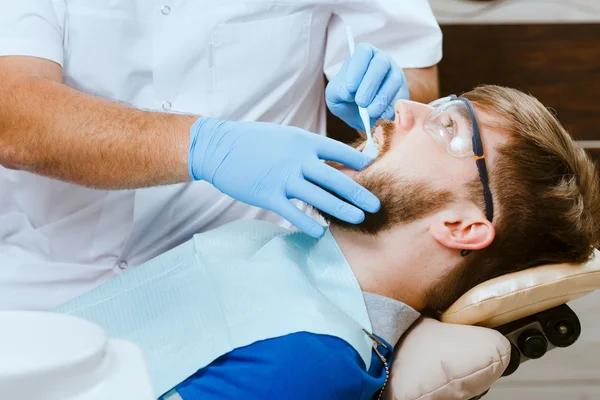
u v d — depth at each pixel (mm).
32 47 1336
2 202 1537
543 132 1191
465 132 1173
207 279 1171
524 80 2586
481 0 2703
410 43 1646
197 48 1477
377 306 1157
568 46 2553
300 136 1218
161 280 1221
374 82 1360
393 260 1176
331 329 1033
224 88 1521
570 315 1185
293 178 1181
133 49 1466
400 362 1143
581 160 1228
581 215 1191
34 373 505
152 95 1506
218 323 1077
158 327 1116
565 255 1190
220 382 1018
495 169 1164
